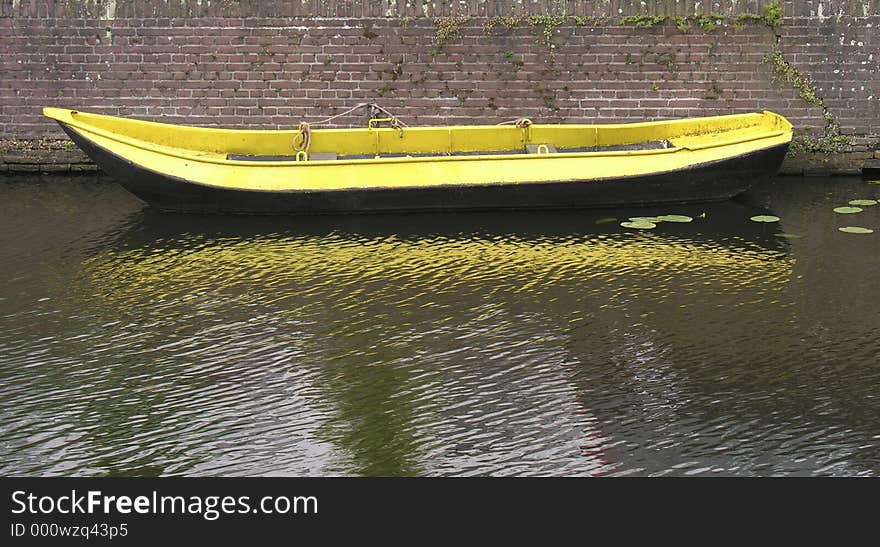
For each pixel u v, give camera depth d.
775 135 11.57
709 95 12.77
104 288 9.46
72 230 10.98
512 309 9.01
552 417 7.33
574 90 12.80
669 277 9.66
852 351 8.21
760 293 9.29
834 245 10.43
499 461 6.82
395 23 12.70
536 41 12.72
